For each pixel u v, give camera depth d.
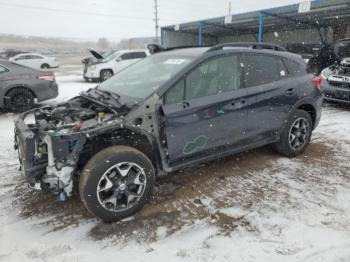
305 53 15.95
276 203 3.13
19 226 2.79
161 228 2.76
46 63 20.83
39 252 2.46
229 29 21.75
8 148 4.65
